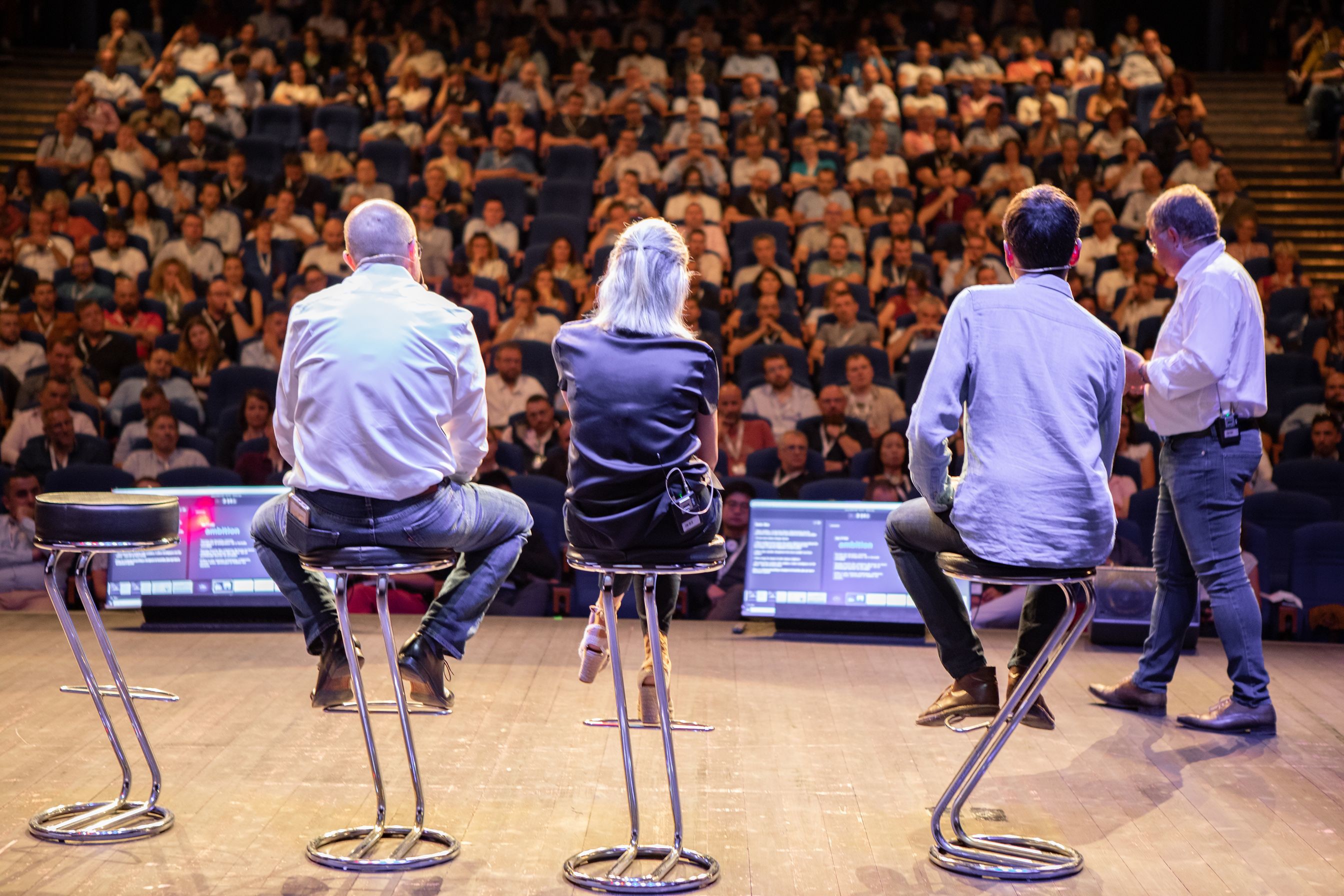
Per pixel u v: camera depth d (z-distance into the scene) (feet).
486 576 8.41
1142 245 26.76
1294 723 11.42
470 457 8.38
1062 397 7.98
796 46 36.06
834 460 19.84
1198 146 29.14
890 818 8.97
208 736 10.51
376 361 7.83
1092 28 43.42
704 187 28.22
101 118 31.60
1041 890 7.77
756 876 7.91
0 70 36.63
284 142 31.55
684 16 38.37
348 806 9.02
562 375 7.90
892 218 26.66
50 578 8.21
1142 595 14.23
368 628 14.35
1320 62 36.65
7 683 11.95
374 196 28.02
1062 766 10.14
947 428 7.88
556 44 36.32
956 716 8.84
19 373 22.12
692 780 9.68
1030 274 8.39
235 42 35.17
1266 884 7.91
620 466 7.51
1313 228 32.83
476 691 12.00
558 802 9.18
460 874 7.86
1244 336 10.93
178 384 21.35
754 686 12.36
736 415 20.08
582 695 11.93
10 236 26.76
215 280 23.90
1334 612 16.16
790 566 14.37
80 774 9.55
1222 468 11.00
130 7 41.16
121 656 13.00
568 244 25.53
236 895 7.48
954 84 33.91
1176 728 11.25
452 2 39.58
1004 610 15.39
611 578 7.84
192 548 14.17
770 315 23.80
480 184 28.45
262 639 13.82
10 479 16.29
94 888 7.55
